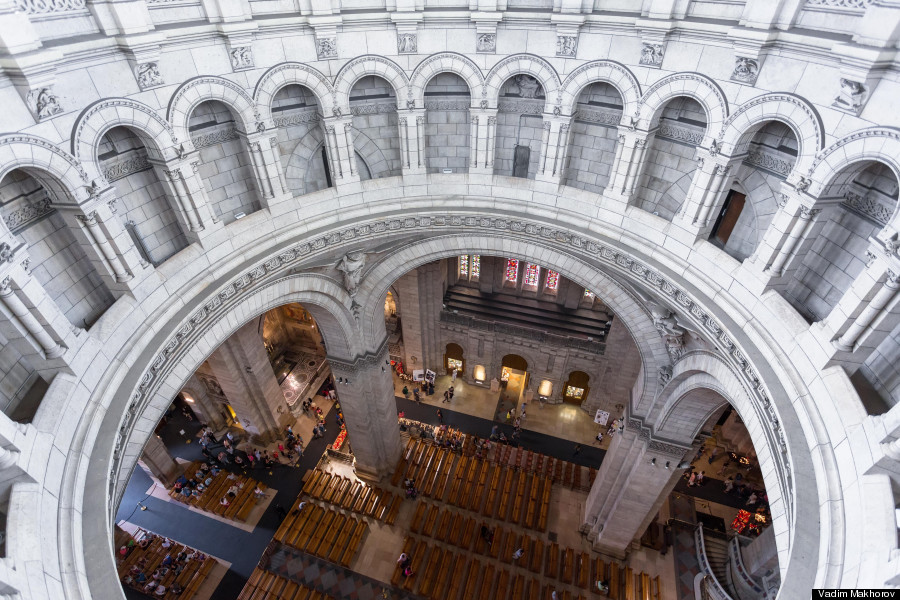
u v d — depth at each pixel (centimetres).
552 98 1739
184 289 1581
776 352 1309
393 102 1941
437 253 2266
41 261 1237
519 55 1702
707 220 1562
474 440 3344
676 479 2300
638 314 1947
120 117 1279
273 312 3781
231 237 1723
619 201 1788
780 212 1297
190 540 2797
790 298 1430
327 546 2719
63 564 930
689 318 1608
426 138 2025
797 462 1087
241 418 3212
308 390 3681
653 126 1606
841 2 1095
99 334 1310
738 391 1450
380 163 2070
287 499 3027
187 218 1583
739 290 1469
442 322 3484
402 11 1656
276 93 1723
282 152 1866
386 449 2981
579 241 1898
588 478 3141
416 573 2620
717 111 1396
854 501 935
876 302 1005
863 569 808
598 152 1847
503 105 1894
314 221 1928
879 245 1002
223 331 1753
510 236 2072
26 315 1068
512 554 2703
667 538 2797
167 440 3409
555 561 2686
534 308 3347
